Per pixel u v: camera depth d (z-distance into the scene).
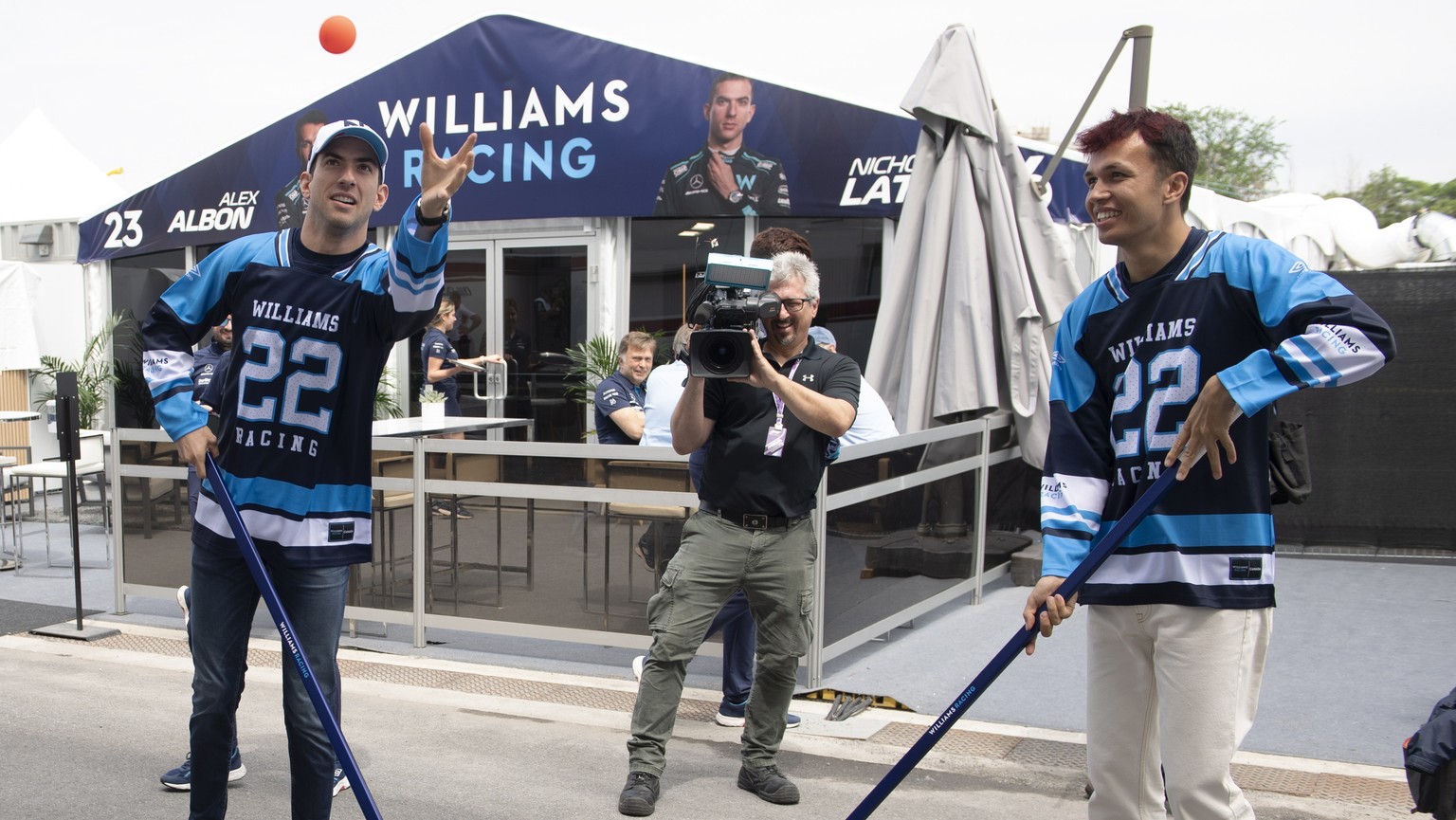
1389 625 5.82
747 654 4.42
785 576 3.62
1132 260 2.51
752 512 3.60
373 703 4.76
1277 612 6.08
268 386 2.83
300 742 2.87
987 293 6.32
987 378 6.24
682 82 8.67
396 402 10.12
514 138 9.23
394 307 2.73
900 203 7.99
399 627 6.07
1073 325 2.62
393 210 9.73
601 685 5.00
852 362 3.75
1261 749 4.16
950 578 6.04
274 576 2.87
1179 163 2.39
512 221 9.48
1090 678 2.59
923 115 6.41
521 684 5.02
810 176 8.27
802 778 3.93
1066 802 3.72
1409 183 36.38
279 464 2.82
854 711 4.57
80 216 11.33
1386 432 7.33
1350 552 7.42
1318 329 2.17
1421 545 7.30
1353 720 4.46
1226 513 2.37
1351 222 9.38
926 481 5.72
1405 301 7.25
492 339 9.64
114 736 4.35
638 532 5.03
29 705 4.71
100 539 8.68
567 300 9.36
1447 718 2.95
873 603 5.21
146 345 2.86
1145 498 2.32
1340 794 3.72
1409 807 3.62
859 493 5.03
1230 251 2.39
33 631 5.89
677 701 3.72
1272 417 2.68
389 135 9.69
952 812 3.63
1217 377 2.20
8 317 10.16
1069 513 2.54
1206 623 2.36
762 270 3.29
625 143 8.86
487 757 4.14
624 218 9.06
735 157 8.50
